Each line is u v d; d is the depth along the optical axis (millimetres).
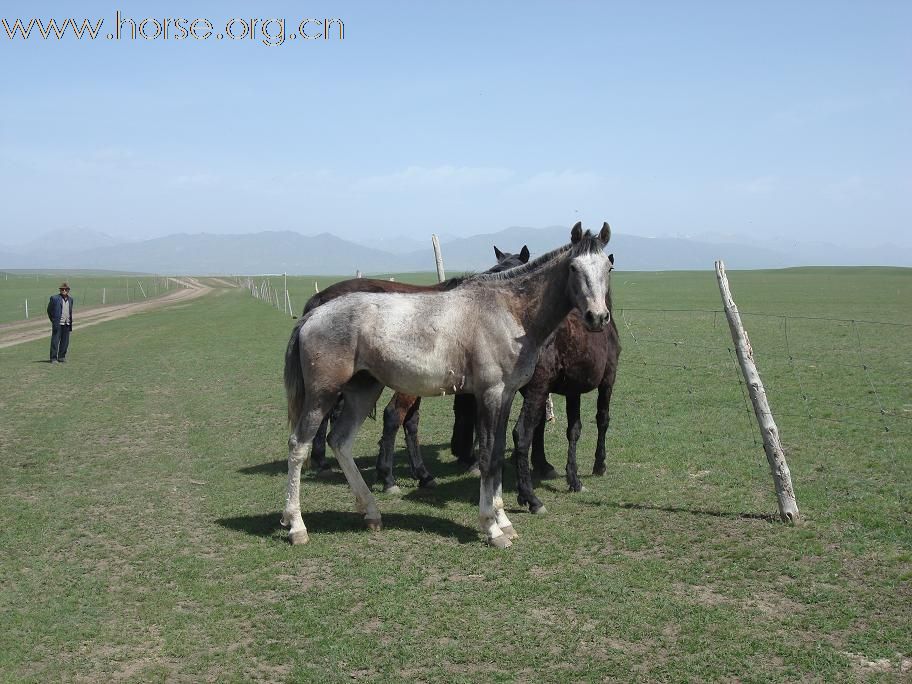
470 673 5070
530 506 8492
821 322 31422
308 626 5773
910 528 7484
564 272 7457
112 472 10523
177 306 63312
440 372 7629
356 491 8094
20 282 130000
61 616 5965
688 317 35031
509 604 6117
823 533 7469
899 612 5789
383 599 6234
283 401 16422
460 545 7559
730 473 9734
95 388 18391
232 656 5344
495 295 7668
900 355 20594
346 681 4984
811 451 10688
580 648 5387
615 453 11062
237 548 7520
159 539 7777
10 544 7598
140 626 5824
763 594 6188
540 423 9828
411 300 7797
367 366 7805
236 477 10273
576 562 7008
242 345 28562
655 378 17734
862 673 4953
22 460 11195
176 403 16250
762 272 130750
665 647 5379
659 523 7980
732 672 5012
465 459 10672
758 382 7828
